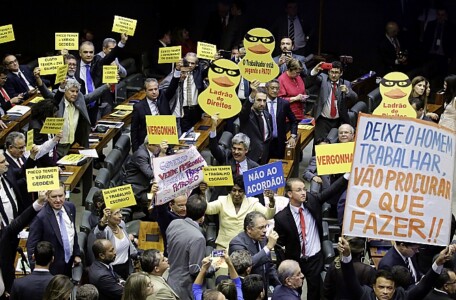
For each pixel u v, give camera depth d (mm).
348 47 26766
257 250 13188
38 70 18188
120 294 12766
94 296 11289
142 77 24062
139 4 27469
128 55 26750
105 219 13617
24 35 27766
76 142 17828
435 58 25234
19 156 14883
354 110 20297
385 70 24922
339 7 26625
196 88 19453
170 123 15297
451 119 19375
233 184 14320
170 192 14094
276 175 13914
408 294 11906
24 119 19062
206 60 20781
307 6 26828
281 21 24953
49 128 15617
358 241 12789
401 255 12875
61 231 13492
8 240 13141
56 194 13266
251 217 13031
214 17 25531
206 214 14344
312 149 20781
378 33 26500
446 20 25188
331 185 14258
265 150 17812
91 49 19516
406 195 11625
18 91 20422
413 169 11609
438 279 12086
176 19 26516
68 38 19578
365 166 11656
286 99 19750
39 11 27672
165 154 15367
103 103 20641
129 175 16453
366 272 12672
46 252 12234
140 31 27609
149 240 14648
